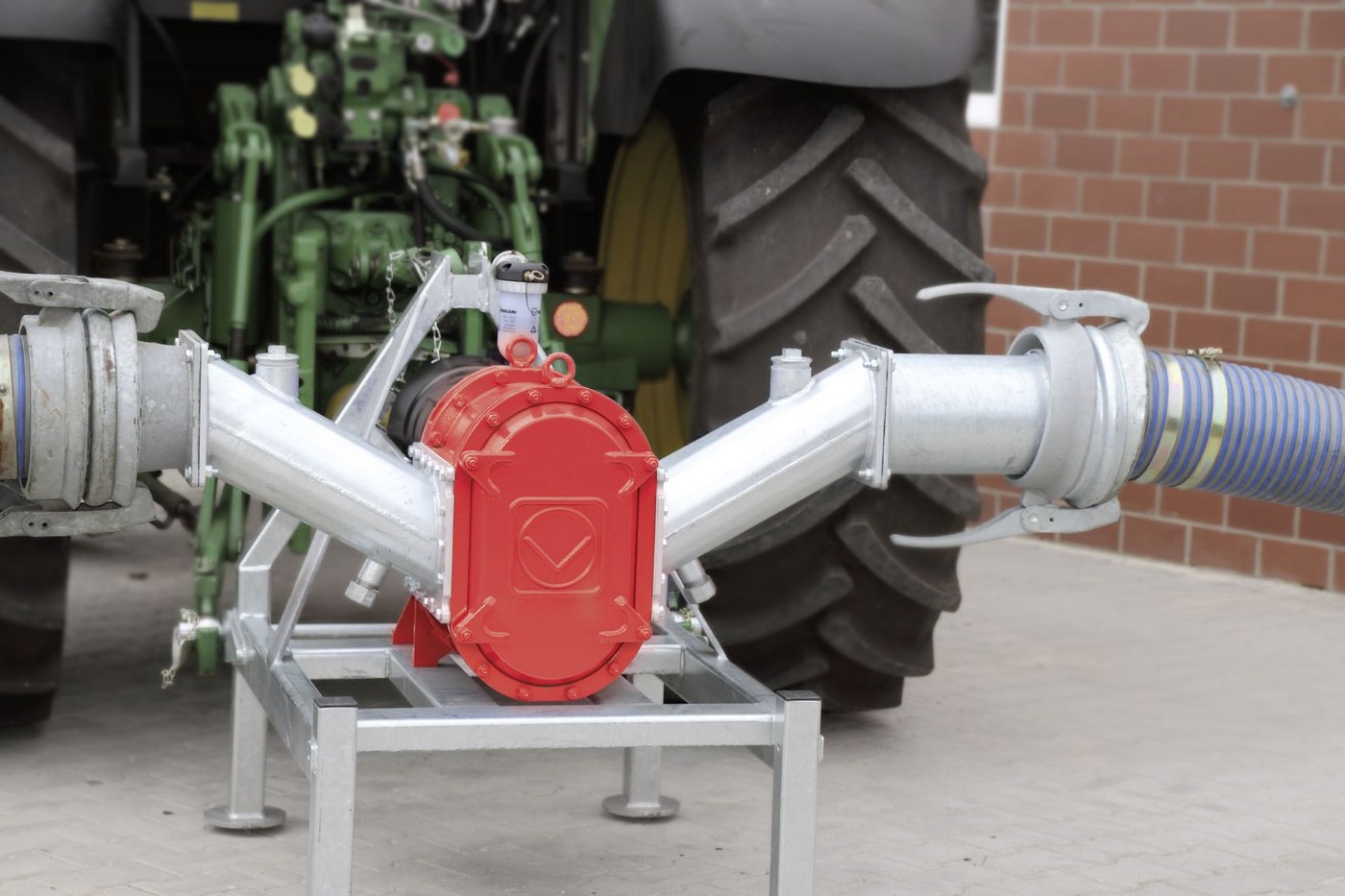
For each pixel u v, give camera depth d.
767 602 3.57
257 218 3.88
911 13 3.35
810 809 2.49
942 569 3.68
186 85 4.47
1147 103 6.11
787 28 3.28
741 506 2.54
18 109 3.35
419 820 3.29
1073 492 2.63
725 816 3.36
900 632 3.72
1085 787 3.64
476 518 2.43
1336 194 5.67
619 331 3.99
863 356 2.60
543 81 4.73
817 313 3.42
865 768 3.70
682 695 2.95
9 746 3.62
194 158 4.47
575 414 2.45
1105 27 6.19
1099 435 2.56
